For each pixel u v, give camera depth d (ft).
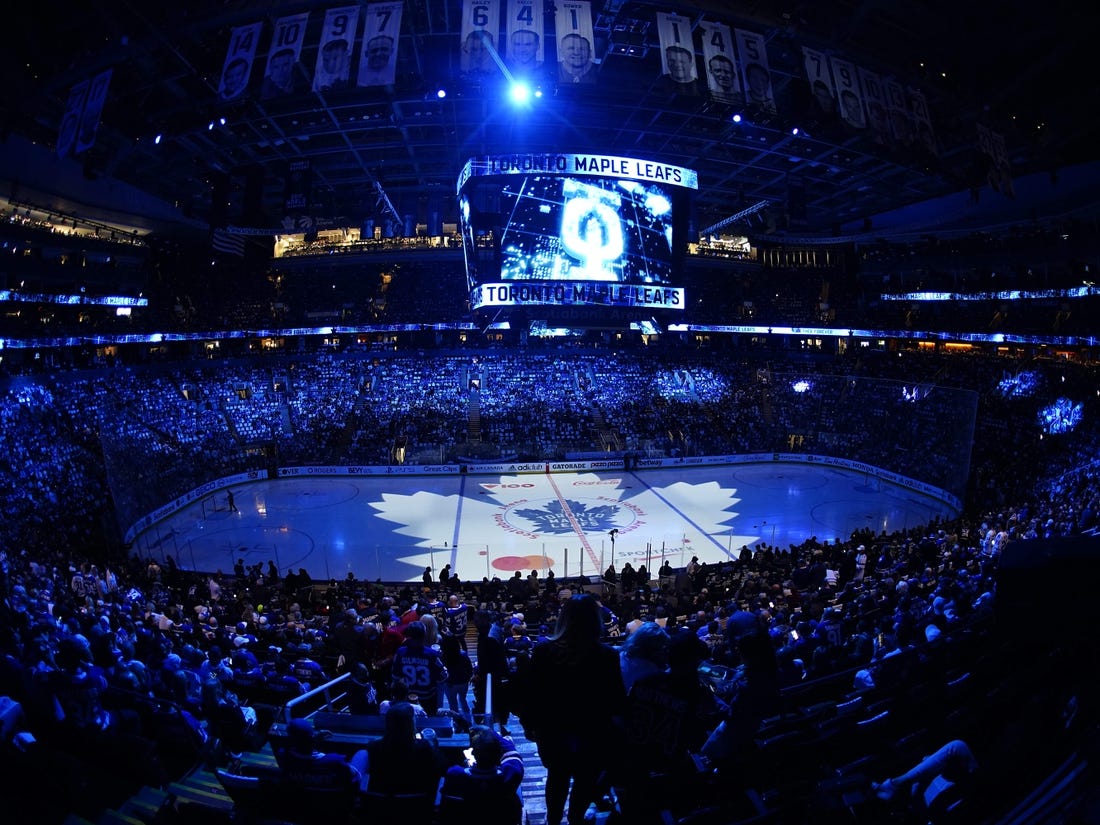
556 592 86.48
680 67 99.14
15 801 16.28
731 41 102.94
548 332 130.21
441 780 20.77
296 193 150.30
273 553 123.44
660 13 98.99
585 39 93.45
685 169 117.91
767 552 99.45
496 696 15.14
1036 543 16.55
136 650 43.32
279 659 40.68
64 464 122.42
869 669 27.53
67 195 145.07
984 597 35.37
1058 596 15.90
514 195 114.11
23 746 18.30
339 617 55.26
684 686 15.34
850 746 18.94
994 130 129.39
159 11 97.91
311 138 147.23
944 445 162.40
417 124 139.54
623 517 143.54
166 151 144.15
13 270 137.08
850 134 129.70
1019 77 115.34
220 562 118.73
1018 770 14.34
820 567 80.53
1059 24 101.55
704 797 16.43
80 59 105.09
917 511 146.41
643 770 15.23
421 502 155.22
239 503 154.61
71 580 74.28
